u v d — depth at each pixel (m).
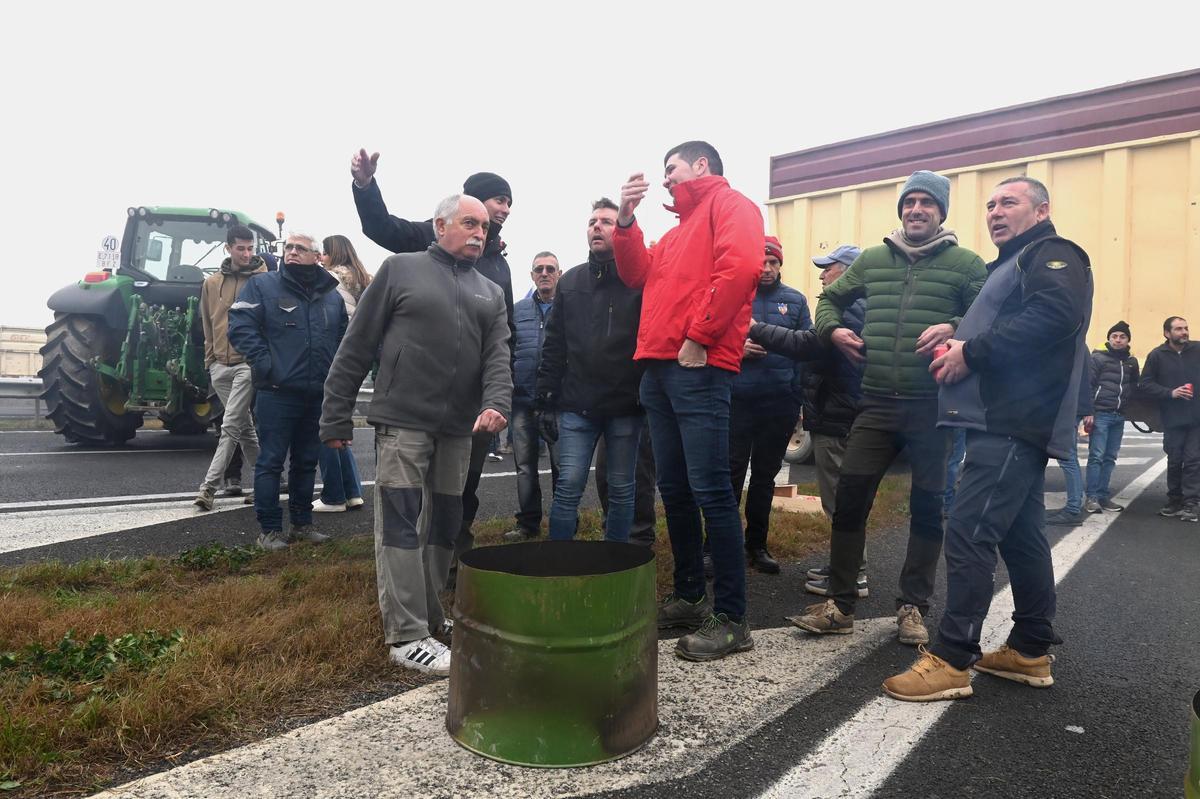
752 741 1.88
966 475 2.28
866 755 1.82
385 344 2.41
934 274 2.68
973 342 2.22
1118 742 1.93
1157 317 7.52
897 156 9.03
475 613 1.80
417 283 2.44
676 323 2.50
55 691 1.90
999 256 2.41
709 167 2.62
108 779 1.60
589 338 2.98
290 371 3.61
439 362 2.44
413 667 2.27
